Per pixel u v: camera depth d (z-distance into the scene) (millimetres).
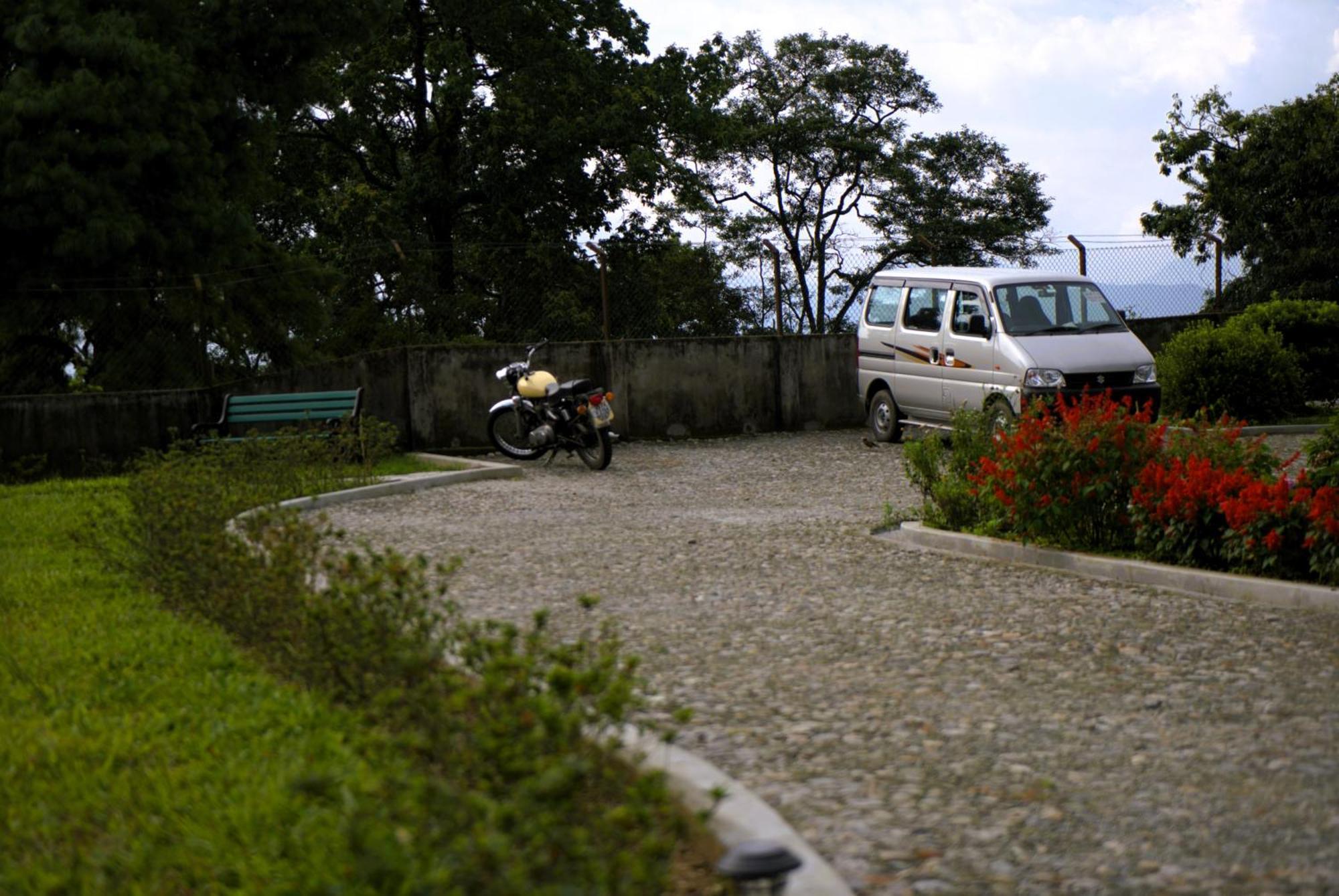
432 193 34875
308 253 34719
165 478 9664
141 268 21875
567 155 34781
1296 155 29266
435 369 19578
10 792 4848
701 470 16797
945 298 18172
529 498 14117
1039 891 4176
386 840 3385
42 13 20719
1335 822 4730
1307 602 8141
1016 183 55750
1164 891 4168
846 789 5102
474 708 4379
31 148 20359
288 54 25031
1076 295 17688
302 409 17078
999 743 5668
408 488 14586
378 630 5461
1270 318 20234
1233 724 5914
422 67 35812
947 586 9078
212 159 23141
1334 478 8828
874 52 55156
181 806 4656
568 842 3391
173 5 23031
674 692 6484
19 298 20859
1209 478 9195
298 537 7254
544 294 24297
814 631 7766
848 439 20250
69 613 7867
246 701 5961
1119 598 8578
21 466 17844
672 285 23609
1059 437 10102
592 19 36438
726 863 3217
